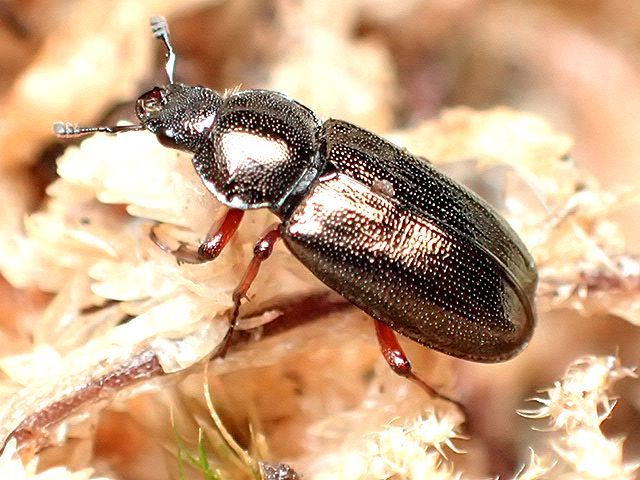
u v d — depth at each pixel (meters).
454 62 0.05
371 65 0.05
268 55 0.05
